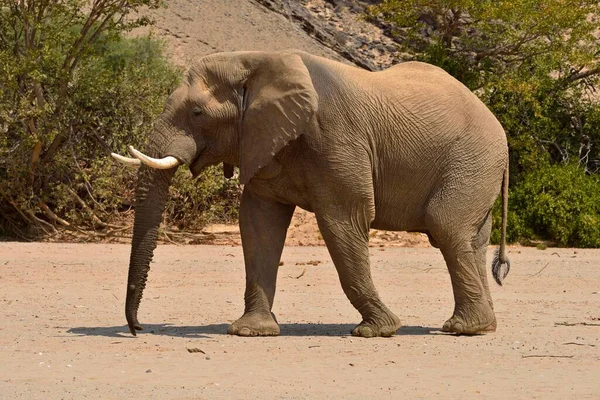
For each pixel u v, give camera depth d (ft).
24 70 106.73
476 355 40.88
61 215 113.70
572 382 35.40
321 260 89.10
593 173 132.67
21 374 35.63
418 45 147.95
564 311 56.18
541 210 118.62
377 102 44.06
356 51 236.02
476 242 47.26
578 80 145.89
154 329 46.91
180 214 113.39
